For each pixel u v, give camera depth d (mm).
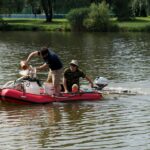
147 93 22500
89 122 17266
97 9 78500
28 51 44000
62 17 109000
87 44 53094
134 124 16938
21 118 17906
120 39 60938
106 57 39000
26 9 128750
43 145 14508
